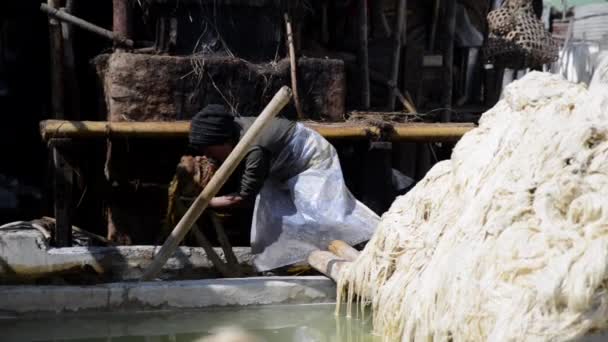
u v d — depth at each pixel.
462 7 8.89
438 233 4.65
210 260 6.10
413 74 8.41
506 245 3.78
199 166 6.06
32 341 4.87
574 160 3.88
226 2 6.89
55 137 6.02
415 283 4.57
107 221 7.20
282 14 7.12
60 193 6.06
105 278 5.84
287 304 5.55
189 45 6.99
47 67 8.79
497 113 4.83
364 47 7.91
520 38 7.94
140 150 6.86
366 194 6.91
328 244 6.12
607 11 11.59
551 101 4.35
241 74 6.87
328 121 7.19
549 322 3.44
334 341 4.92
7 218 8.29
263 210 6.15
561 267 3.48
